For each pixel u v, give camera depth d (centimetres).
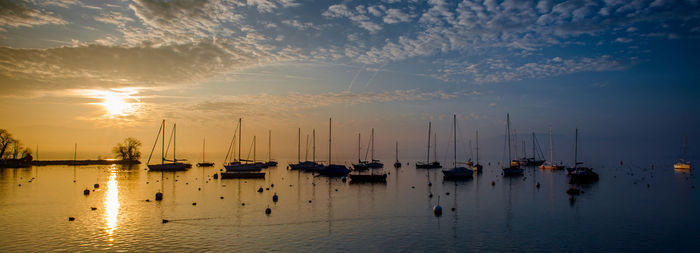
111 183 8419
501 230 3894
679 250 3272
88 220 4269
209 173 11806
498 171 13738
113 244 3328
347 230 3866
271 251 3155
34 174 10862
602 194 6756
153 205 5294
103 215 4553
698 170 14088
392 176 11412
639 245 3400
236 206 5228
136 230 3816
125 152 16962
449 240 3516
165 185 8056
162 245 3306
